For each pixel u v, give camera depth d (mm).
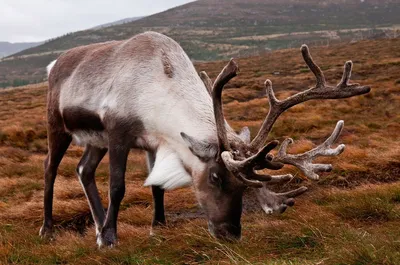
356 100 22703
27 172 12953
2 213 8320
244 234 5879
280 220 6578
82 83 6645
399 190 7020
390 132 15125
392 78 31781
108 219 6066
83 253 5910
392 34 113625
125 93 6078
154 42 6324
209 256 5160
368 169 8906
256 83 36656
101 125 6445
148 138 6098
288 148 12062
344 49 73375
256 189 5363
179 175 5879
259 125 18297
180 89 5996
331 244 4953
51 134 7258
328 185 8555
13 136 18562
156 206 6617
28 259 5898
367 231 5543
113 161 6090
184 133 5555
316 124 17328
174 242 5680
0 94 59875
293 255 4977
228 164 5055
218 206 5391
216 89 5234
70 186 9758
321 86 5375
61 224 7836
